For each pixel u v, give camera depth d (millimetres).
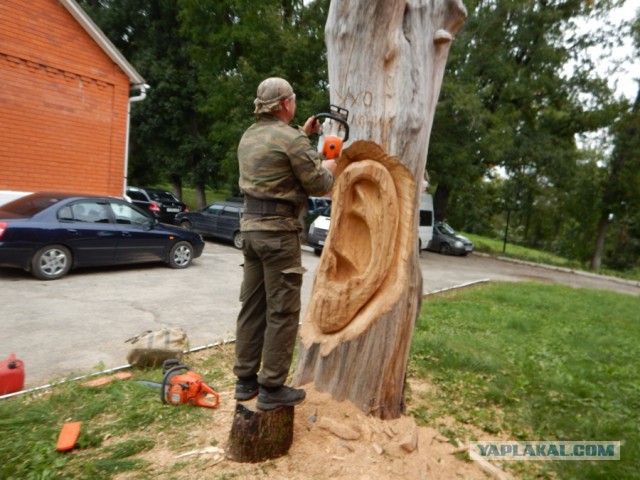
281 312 2482
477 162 18328
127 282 8219
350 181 2992
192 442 2828
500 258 20781
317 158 2445
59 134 10930
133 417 3172
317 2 15250
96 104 11586
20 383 3793
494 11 17938
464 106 15102
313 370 3137
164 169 22156
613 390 4457
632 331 7773
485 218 41094
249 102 14969
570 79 20016
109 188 12078
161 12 21016
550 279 15859
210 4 16641
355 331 2957
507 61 18969
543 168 20391
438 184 20000
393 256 3018
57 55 10695
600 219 22172
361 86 2945
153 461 2627
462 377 4449
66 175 11141
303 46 14383
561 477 2867
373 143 2939
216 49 17172
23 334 5191
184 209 18141
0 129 9891
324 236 13406
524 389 4250
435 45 3012
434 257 18094
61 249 7891
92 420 3229
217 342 5301
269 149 2393
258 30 15359
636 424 3688
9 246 7289
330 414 2889
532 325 7145
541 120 21203
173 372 3447
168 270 9641
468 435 3291
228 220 14219
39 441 2850
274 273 2465
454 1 3049
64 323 5676
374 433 2820
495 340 6008
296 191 2492
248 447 2533
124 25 22188
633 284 17828
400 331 2986
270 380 2504
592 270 20656
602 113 19688
